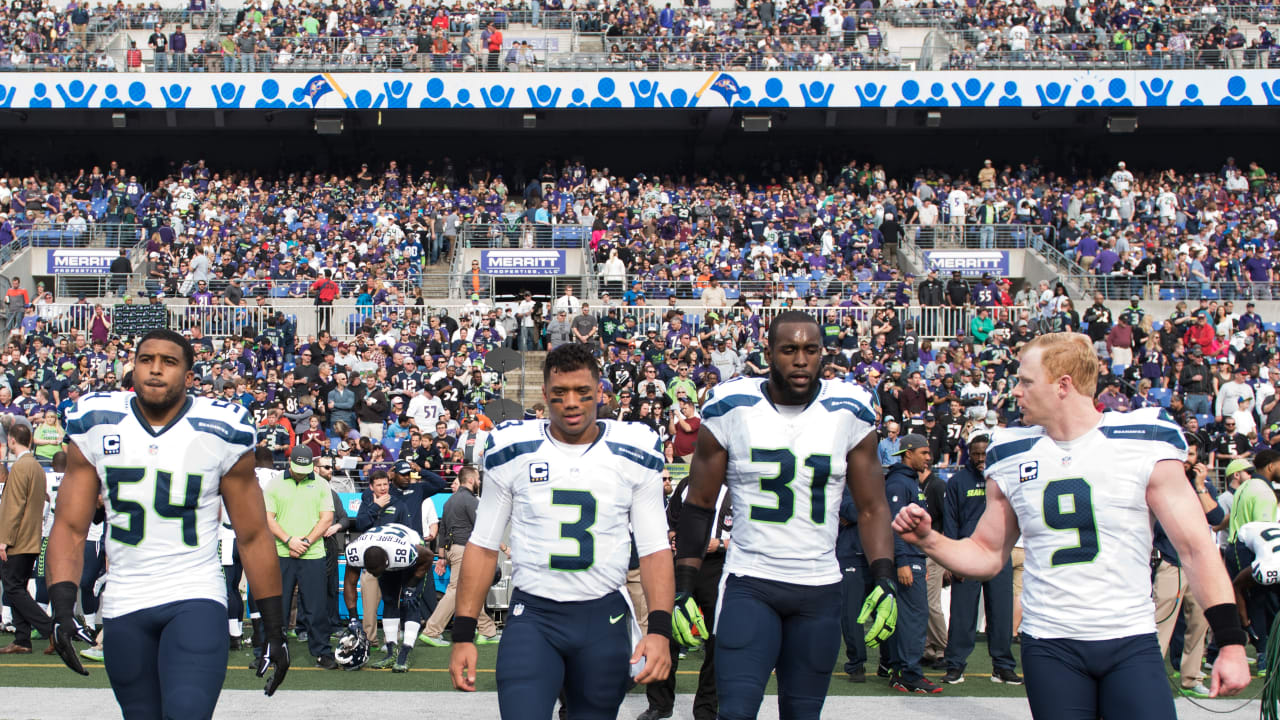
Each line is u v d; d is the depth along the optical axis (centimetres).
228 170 2938
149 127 3025
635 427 438
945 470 1263
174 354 425
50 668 805
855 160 3038
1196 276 2320
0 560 852
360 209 2603
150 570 421
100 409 428
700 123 3033
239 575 890
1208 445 1421
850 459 448
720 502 667
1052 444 392
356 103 2838
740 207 2620
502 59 2880
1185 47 2891
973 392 1585
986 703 719
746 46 2916
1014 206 2667
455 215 2505
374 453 1205
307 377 1623
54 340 1870
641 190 2753
